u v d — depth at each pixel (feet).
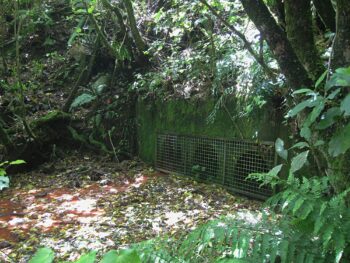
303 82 5.89
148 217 13.04
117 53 22.86
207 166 17.39
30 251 10.63
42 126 21.76
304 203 5.05
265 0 12.50
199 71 18.10
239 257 4.83
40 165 21.01
